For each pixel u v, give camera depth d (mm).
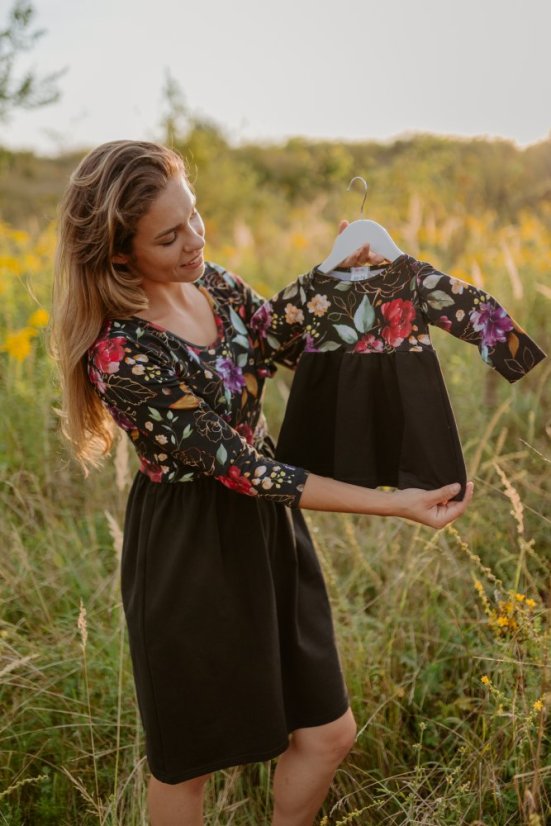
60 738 2492
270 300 2023
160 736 1885
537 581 2521
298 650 1958
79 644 2613
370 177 11461
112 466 3682
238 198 11523
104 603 2945
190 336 1887
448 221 6582
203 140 11539
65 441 2152
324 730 1973
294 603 1960
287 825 2037
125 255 1776
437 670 2467
